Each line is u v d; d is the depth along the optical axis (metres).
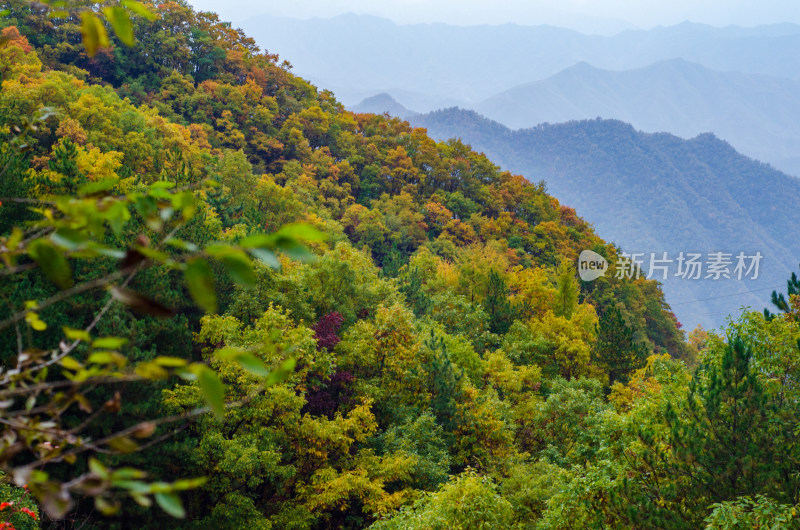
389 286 34.59
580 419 25.58
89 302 17.09
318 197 88.38
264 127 108.00
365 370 27.20
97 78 94.12
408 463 20.23
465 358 31.64
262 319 20.89
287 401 18.70
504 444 24.59
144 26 108.56
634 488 13.32
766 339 15.01
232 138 96.19
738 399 12.63
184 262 1.50
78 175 22.89
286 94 131.75
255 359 1.82
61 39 95.25
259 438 18.62
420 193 116.94
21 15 91.00
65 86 52.34
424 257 55.81
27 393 2.25
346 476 18.81
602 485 13.87
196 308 23.42
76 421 14.84
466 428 24.38
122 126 51.12
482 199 118.88
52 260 1.70
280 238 1.44
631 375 36.47
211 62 116.00
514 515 18.66
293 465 19.75
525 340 39.41
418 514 15.34
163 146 55.22
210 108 101.81
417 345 27.42
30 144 3.29
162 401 16.58
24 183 19.52
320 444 19.75
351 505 21.11
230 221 41.84
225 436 18.78
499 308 45.72
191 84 104.19
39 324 2.46
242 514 16.80
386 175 115.38
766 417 12.39
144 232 20.22
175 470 17.03
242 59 123.88
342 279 30.58
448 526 14.48
